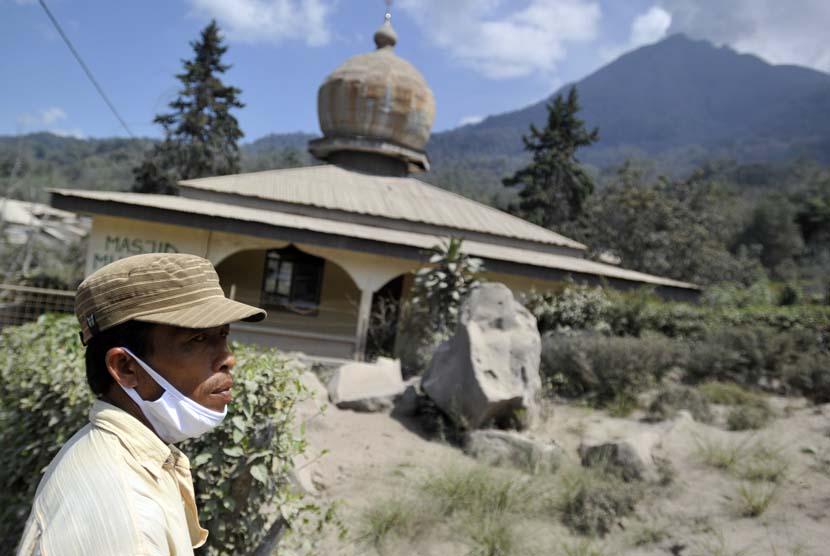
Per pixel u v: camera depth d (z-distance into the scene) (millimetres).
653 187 43375
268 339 14000
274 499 4086
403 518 4988
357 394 8273
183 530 1451
